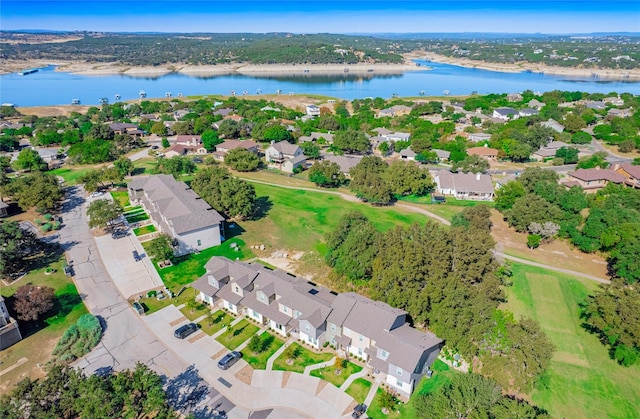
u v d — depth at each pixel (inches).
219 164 5516.7
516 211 3543.3
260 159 5713.6
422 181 4330.7
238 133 6830.7
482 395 1669.5
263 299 2394.2
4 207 3745.1
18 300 2294.5
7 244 2795.3
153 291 2635.3
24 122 7815.0
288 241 3378.4
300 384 1963.6
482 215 3346.5
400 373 1892.2
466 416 1628.9
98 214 3331.7
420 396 1835.6
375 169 4579.2
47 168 5132.9
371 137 6663.4
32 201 3693.4
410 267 2354.8
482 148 5802.2
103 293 2632.9
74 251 3139.8
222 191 3639.3
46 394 1574.8
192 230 3073.3
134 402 1637.6
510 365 1968.5
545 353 1955.0
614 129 6697.8
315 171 4692.4
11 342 2181.3
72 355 2090.3
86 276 2812.5
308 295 2324.1
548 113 7785.4
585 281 2864.2
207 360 2097.7
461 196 4414.4
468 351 2047.2
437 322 2196.1
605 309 2178.9
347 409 1840.6
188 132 7007.9
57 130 7121.1
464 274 2477.9
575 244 3309.5
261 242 3346.5
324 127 7485.2
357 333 2092.8
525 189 4028.1
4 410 1503.4
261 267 2689.5
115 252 3129.9
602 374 2085.4
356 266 2632.9
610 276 2925.7
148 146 6397.6
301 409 1834.4
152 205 3604.8
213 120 7608.3
